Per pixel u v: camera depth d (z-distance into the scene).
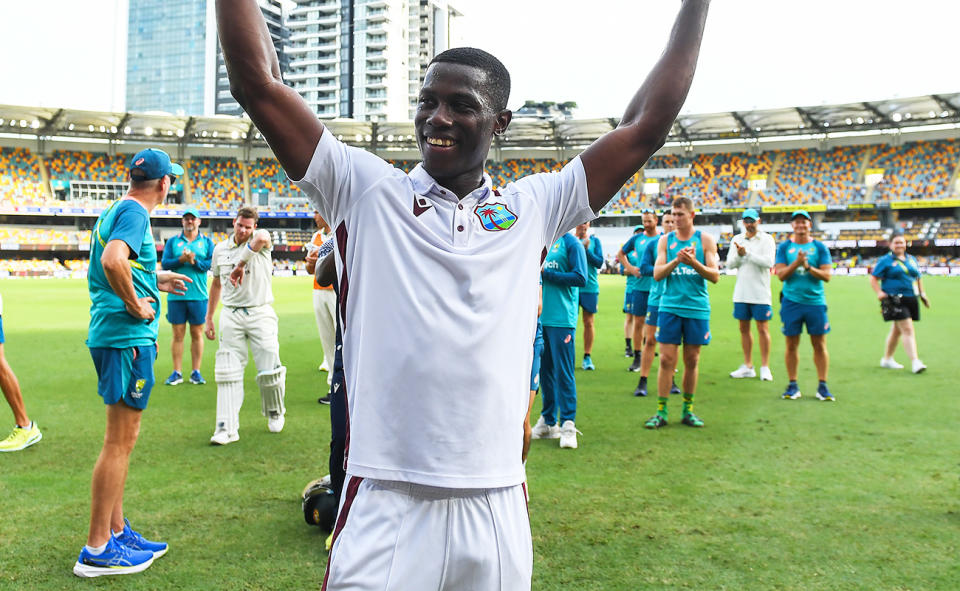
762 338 8.84
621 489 4.54
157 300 3.52
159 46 140.38
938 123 43.25
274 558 3.45
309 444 5.66
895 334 9.48
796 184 47.06
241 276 5.62
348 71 107.69
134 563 3.27
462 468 1.48
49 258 46.47
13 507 4.16
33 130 45.75
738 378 8.98
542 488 4.56
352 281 1.59
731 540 3.68
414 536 1.50
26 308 18.80
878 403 7.28
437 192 1.59
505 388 1.54
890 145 45.72
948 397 7.54
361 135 49.72
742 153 48.75
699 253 6.21
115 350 3.29
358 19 106.50
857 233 42.97
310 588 3.13
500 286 1.56
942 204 41.38
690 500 4.31
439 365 1.47
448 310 1.50
